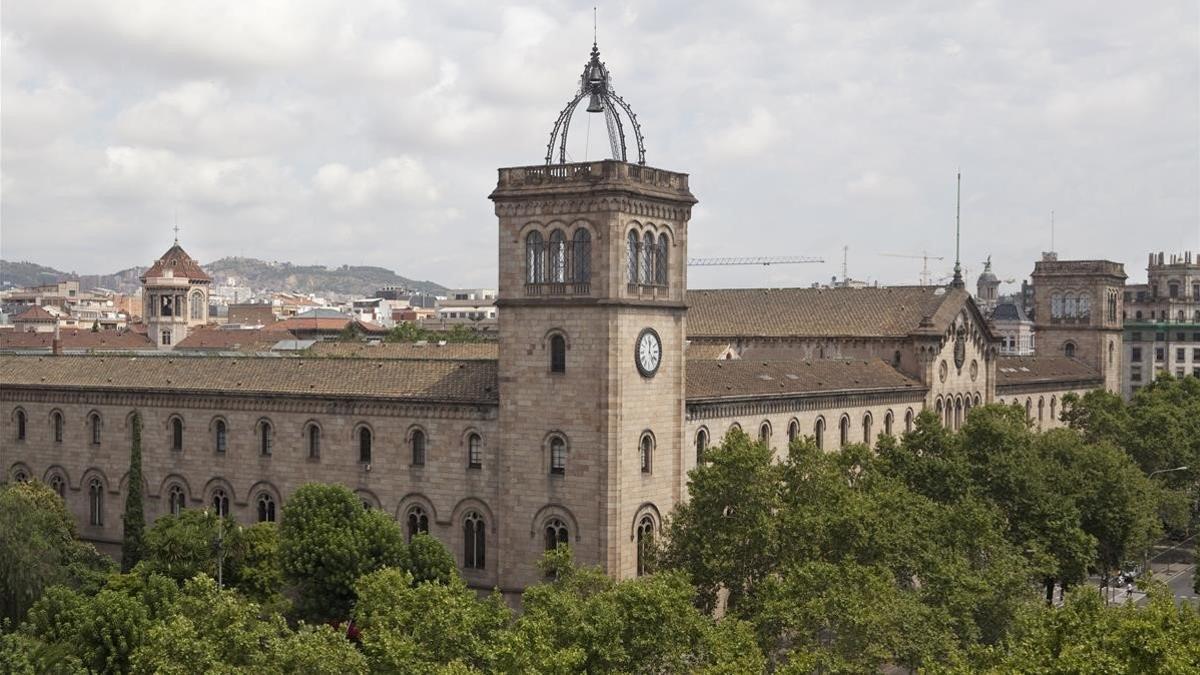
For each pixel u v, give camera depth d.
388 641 60.72
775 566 80.19
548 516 91.81
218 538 89.25
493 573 94.75
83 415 114.69
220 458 107.25
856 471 101.62
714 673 60.00
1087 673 54.69
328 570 86.56
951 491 96.62
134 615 70.62
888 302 142.75
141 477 107.31
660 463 94.25
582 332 90.12
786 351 143.12
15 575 87.25
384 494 99.38
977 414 104.50
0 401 119.50
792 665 61.94
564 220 90.56
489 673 60.72
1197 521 140.38
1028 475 98.19
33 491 105.19
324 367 105.88
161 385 110.50
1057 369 179.50
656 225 93.25
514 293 92.81
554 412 91.38
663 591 66.50
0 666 63.78
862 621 66.62
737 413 103.44
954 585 76.44
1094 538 97.50
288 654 59.88
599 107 92.88
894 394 128.25
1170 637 57.25
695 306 154.00
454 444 96.31
